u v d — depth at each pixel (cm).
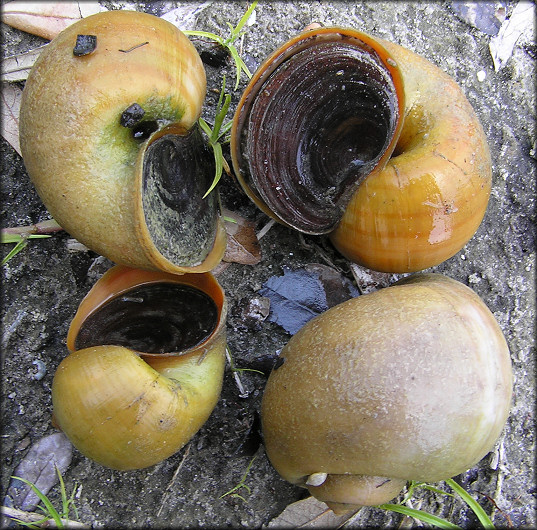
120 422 17
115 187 17
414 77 21
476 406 18
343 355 18
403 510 23
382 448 17
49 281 22
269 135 20
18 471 22
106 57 17
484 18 27
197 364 20
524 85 27
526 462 26
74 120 17
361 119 20
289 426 18
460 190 20
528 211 27
